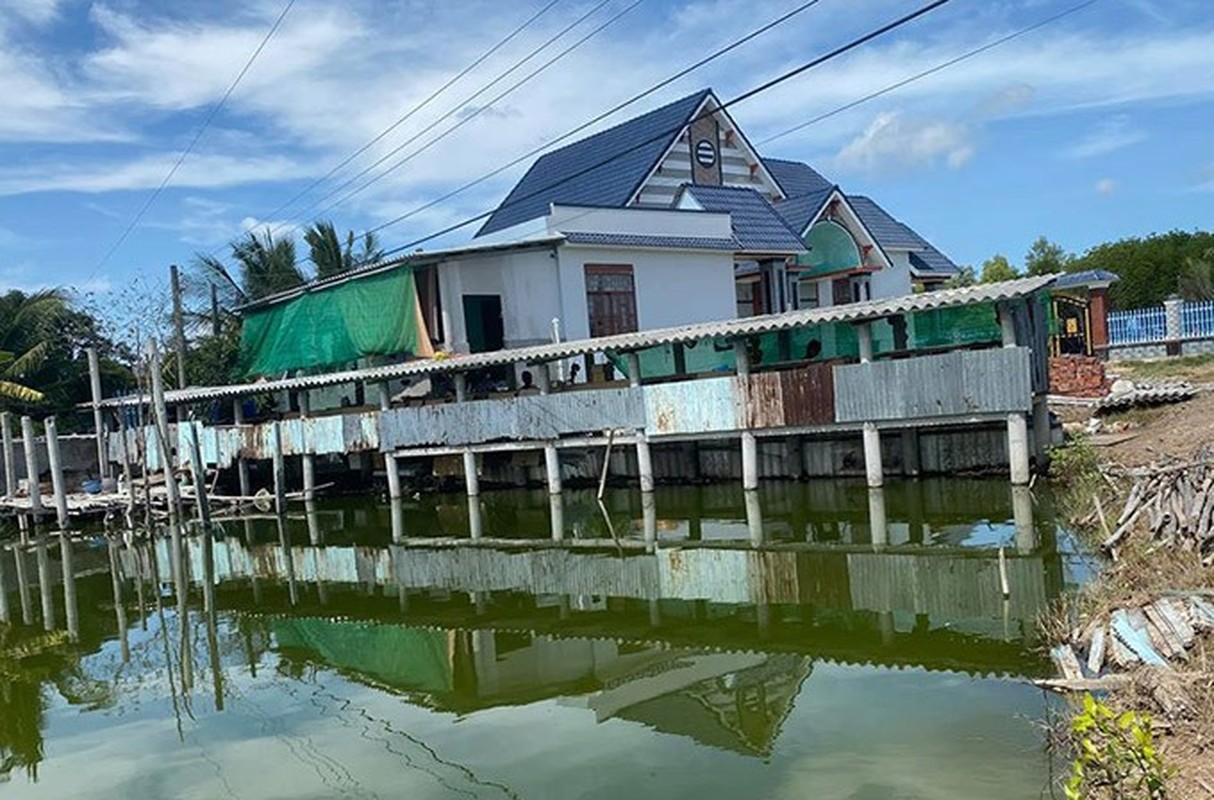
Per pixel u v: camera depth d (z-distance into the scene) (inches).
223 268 1409.9
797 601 466.3
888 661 356.5
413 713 357.7
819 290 1253.1
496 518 796.0
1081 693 288.8
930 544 547.2
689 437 749.9
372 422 906.1
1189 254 1584.6
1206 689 251.6
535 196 1325.0
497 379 932.6
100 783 318.3
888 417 660.7
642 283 1036.5
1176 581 341.7
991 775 248.8
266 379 1130.7
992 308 713.0
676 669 375.6
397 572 641.0
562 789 273.3
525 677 386.9
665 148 1167.6
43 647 532.4
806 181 1510.8
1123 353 1259.8
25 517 957.8
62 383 1306.6
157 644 514.9
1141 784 198.8
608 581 551.8
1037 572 462.3
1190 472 424.5
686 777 271.4
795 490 751.7
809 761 271.0
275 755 327.6
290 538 811.4
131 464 1114.1
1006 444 689.0
